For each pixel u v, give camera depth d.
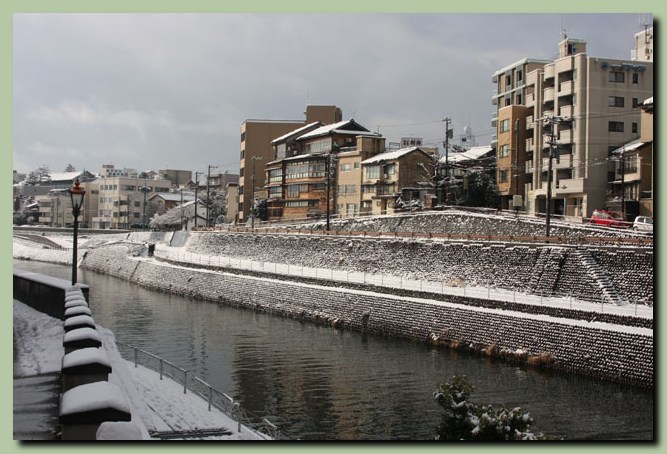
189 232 97.69
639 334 28.69
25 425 15.58
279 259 71.19
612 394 28.22
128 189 145.50
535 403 27.20
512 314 35.66
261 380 32.75
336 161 87.88
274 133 111.38
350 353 38.50
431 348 38.88
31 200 156.62
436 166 72.00
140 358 35.66
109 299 66.56
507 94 77.25
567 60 62.66
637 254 36.28
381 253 56.84
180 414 20.31
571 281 38.81
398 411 27.39
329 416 26.95
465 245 48.12
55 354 23.12
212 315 55.09
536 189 65.44
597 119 61.06
